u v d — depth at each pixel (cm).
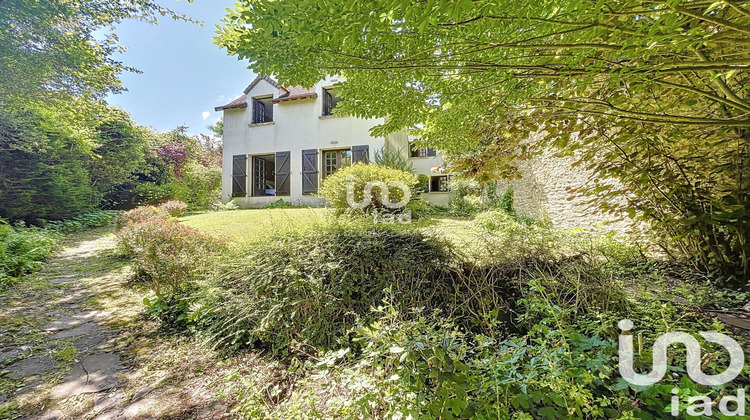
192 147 1795
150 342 251
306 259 252
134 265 420
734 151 231
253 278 262
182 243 349
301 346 218
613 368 129
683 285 229
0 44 517
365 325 212
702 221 243
